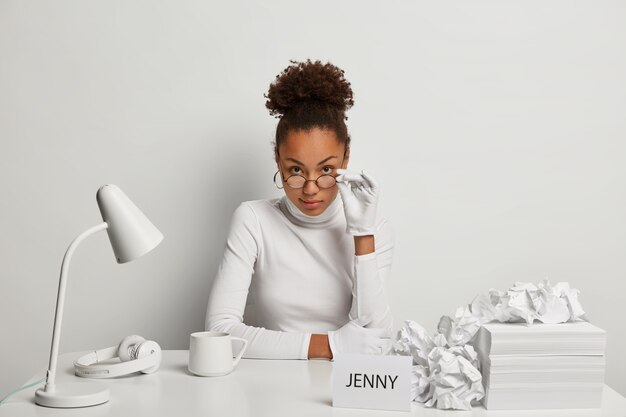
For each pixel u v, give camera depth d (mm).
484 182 2459
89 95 2414
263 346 1703
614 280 2496
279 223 2033
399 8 2410
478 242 2469
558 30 2436
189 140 2426
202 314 2477
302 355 1683
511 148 2457
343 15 2402
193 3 2395
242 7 2396
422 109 2434
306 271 2014
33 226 2441
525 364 1296
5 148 2418
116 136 2424
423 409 1299
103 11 2393
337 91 1911
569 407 1312
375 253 1938
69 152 2426
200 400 1322
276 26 2402
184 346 2486
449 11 2418
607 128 2467
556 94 2451
